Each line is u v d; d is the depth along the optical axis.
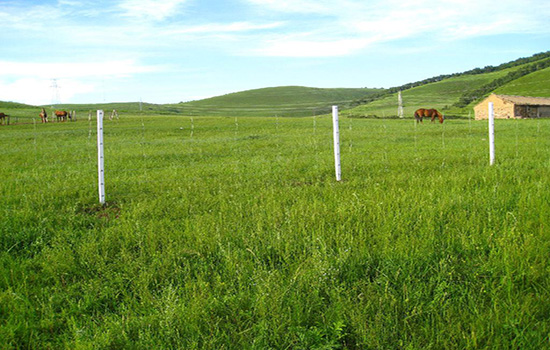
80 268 4.67
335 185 8.88
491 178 8.77
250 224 5.80
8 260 4.79
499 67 160.00
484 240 4.79
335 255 4.54
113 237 5.46
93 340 3.25
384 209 6.13
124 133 30.05
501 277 3.93
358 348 3.19
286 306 3.54
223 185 9.39
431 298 3.72
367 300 3.68
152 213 6.83
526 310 3.32
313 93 172.25
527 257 4.14
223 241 5.11
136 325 3.44
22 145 22.61
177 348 3.12
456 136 24.08
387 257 4.38
